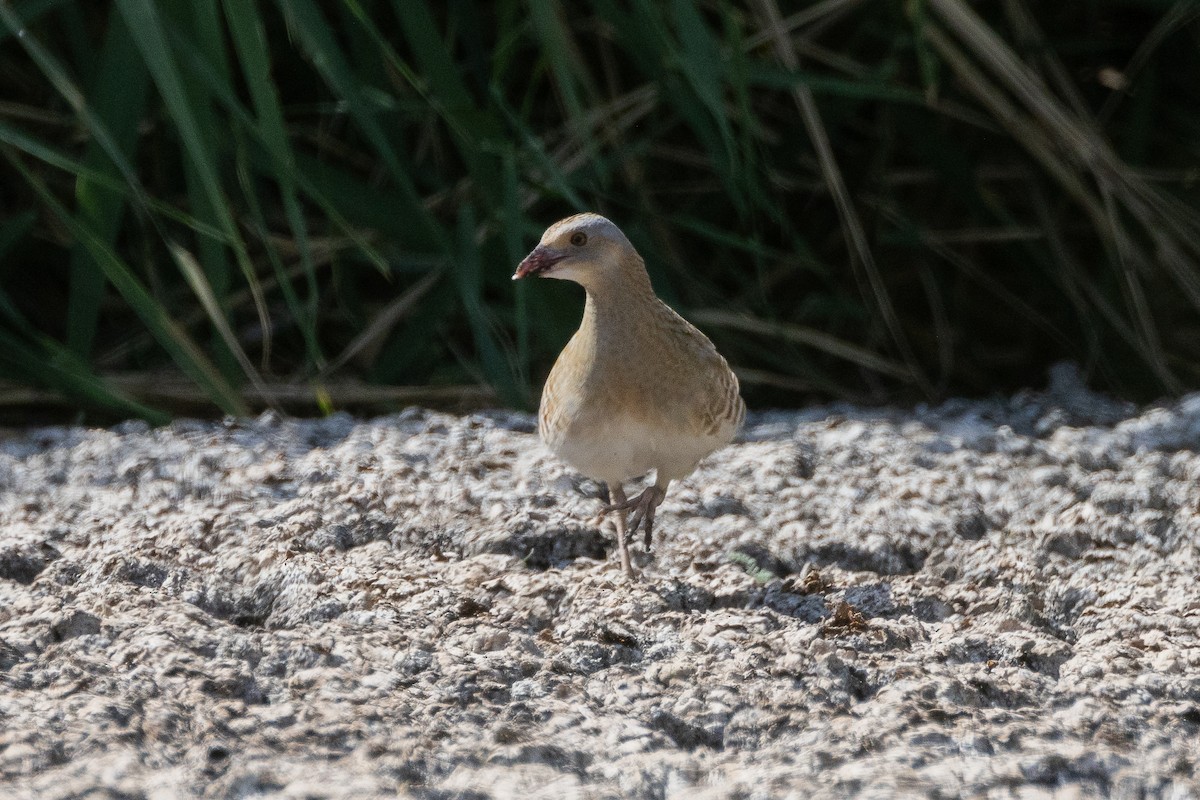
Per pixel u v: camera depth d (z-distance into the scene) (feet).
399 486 30.53
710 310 46.68
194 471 32.01
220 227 37.22
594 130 46.85
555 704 20.74
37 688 20.85
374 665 21.74
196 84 35.19
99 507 30.35
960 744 19.43
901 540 28.40
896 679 21.35
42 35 44.96
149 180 47.32
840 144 50.42
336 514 28.91
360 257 45.27
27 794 17.74
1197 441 35.01
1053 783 18.51
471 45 41.47
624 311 25.26
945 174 49.08
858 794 18.03
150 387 42.88
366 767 18.72
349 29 41.22
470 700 20.86
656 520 29.78
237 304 47.57
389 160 37.14
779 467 32.60
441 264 43.78
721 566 27.12
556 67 37.58
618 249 24.99
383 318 43.37
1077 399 41.68
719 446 27.07
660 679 21.49
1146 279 50.11
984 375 52.11
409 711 20.31
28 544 26.73
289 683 21.08
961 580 26.86
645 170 49.34
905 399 48.62
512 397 40.19
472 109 39.37
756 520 29.91
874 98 49.93
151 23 32.45
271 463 32.12
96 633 22.35
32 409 42.75
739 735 20.17
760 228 47.93
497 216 41.55
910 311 53.42
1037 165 51.57
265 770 18.35
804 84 41.22
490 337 40.83
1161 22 47.42
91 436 35.88
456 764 19.01
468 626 23.61
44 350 46.42
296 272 46.98
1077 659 21.99
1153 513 28.84
